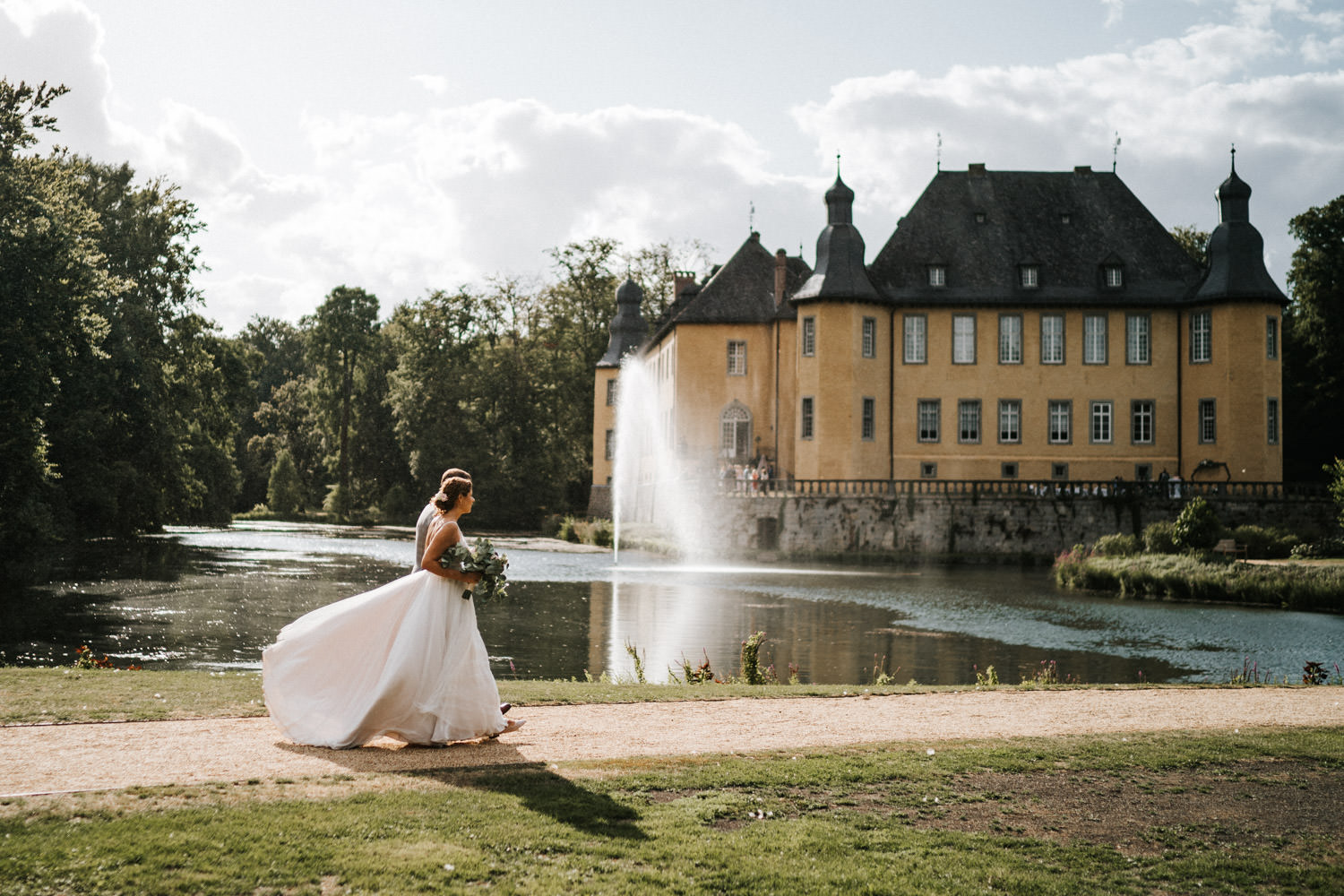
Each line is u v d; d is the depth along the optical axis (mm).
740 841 7027
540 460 88688
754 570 46844
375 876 6102
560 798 7648
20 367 34969
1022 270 60000
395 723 8883
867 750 9688
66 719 9805
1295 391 64562
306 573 39531
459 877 6168
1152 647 25531
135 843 6344
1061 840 7512
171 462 53625
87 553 44844
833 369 57906
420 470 87500
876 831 7422
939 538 53375
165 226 55281
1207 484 53281
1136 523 52656
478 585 9148
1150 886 6742
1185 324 58906
